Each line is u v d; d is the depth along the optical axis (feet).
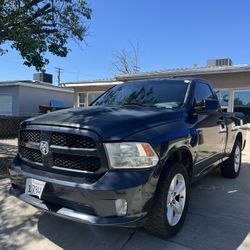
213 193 17.52
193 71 43.39
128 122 10.52
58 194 10.15
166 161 11.12
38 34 25.66
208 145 15.11
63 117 11.01
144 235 11.79
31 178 10.93
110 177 9.46
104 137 9.65
